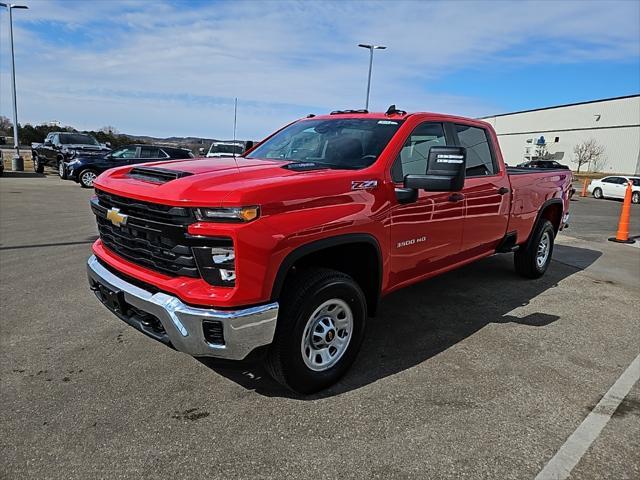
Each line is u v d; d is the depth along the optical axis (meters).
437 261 4.12
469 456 2.54
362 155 3.55
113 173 3.39
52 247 7.09
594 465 2.49
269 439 2.64
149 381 3.24
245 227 2.53
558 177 6.17
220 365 3.47
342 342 3.24
